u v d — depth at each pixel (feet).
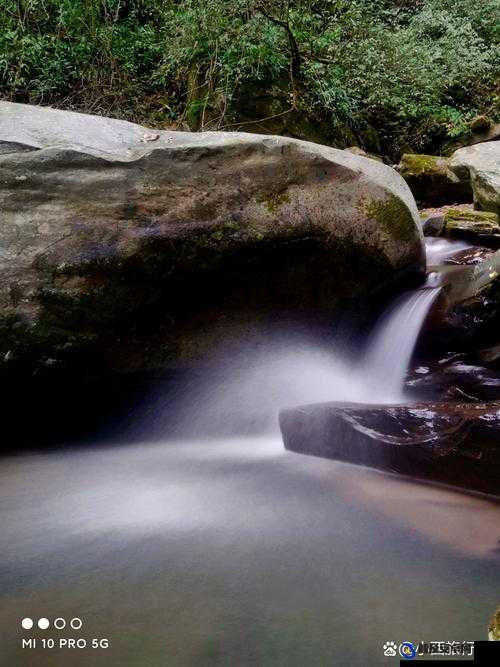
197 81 29.12
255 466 11.35
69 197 11.90
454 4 37.11
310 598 6.17
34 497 9.76
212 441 14.17
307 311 14.35
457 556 7.06
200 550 7.42
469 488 9.16
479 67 34.27
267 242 12.97
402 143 33.19
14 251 11.58
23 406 13.33
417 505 8.73
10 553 7.43
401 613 5.84
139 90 29.66
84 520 8.59
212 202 12.62
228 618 5.81
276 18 28.94
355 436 10.76
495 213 21.88
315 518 8.40
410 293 15.62
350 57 31.96
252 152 13.00
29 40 26.37
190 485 10.20
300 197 13.28
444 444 9.49
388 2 38.47
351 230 13.82
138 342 12.98
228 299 13.46
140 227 12.15
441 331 14.58
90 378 13.09
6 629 5.66
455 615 5.78
